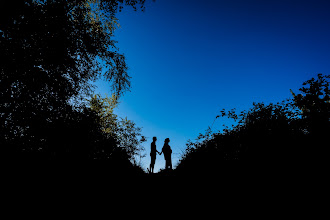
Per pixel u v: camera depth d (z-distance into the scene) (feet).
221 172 12.91
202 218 10.12
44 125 22.35
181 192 14.57
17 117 21.03
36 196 13.21
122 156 31.24
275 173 9.96
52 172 17.94
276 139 10.55
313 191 8.40
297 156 9.65
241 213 9.39
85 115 26.40
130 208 13.12
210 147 15.30
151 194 15.89
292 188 9.00
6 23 20.18
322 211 7.60
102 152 28.73
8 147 18.29
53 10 22.99
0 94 19.99
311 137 9.71
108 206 13.37
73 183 16.98
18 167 16.39
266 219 8.42
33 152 20.65
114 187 17.88
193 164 16.79
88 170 21.61
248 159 11.41
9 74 20.72
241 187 10.89
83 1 29.14
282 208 8.54
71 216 11.57
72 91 26.45
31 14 21.40
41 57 23.21
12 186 13.52
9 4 19.60
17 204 11.86
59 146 22.76
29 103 22.27
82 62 28.43
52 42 23.25
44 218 11.07
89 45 29.07
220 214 9.97
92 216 11.72
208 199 11.89
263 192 9.75
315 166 9.01
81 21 28.45
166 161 28.02
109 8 30.53
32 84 22.12
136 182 19.94
